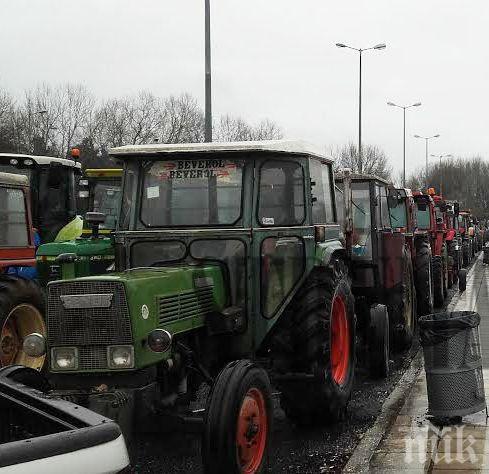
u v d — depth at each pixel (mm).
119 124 40969
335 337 6367
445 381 6031
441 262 14648
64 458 2920
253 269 5445
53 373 4344
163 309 4547
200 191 5652
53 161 9945
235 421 4371
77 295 4285
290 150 5660
